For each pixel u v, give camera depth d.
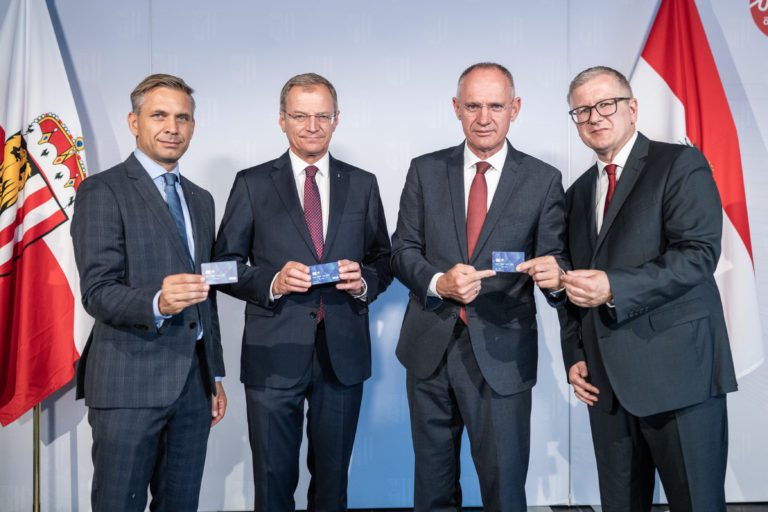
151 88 1.97
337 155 2.95
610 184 2.07
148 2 2.88
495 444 2.03
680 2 2.78
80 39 2.88
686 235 1.86
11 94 2.62
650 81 2.79
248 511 2.95
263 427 2.22
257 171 2.37
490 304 2.05
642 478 2.07
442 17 2.95
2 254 2.55
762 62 2.93
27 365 2.57
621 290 1.80
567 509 2.96
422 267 2.07
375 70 2.94
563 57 2.96
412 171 2.26
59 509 2.89
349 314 2.29
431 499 2.15
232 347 2.94
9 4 2.85
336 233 2.29
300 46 2.92
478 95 2.04
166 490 2.01
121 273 1.88
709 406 1.90
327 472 2.30
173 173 2.05
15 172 2.59
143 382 1.86
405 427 2.99
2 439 2.87
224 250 2.26
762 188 2.93
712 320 1.93
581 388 2.10
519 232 2.08
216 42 2.90
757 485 2.96
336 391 2.27
